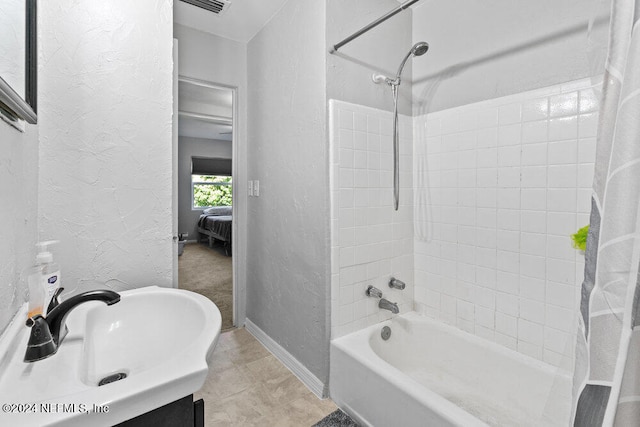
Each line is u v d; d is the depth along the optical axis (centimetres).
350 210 171
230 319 268
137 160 126
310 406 160
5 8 73
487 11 162
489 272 164
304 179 179
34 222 100
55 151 110
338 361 160
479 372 161
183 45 218
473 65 169
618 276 58
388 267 190
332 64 163
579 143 131
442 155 185
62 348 73
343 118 167
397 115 183
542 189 143
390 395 130
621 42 63
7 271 73
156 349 92
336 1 164
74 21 112
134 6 124
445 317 186
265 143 220
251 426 146
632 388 57
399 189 195
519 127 150
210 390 173
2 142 69
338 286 167
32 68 90
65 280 113
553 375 135
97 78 117
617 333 57
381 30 184
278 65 202
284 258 200
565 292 136
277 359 205
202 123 541
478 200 168
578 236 109
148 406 56
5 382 59
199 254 569
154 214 131
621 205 58
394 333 187
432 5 189
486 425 102
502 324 159
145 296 108
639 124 56
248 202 248
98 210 119
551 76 139
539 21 142
